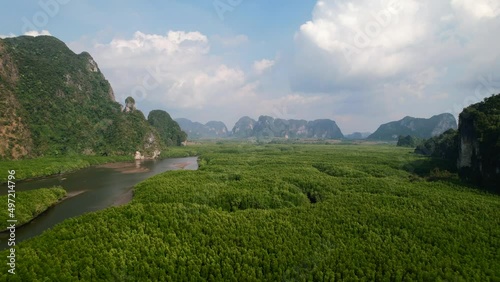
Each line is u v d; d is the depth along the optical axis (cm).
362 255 4897
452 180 9738
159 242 5194
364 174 11738
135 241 5197
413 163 13475
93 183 12200
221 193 8288
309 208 7044
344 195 8094
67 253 4722
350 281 4338
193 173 11938
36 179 12769
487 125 9356
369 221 6144
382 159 15438
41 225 7212
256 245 5241
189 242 5328
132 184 12081
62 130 19712
